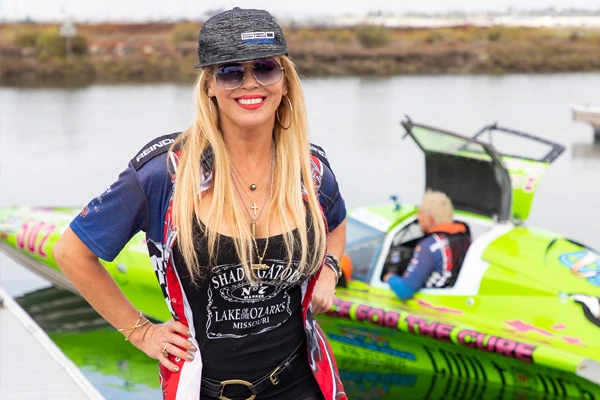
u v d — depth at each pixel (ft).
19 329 16.29
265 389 8.59
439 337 20.31
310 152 8.82
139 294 24.85
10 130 69.36
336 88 108.68
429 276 21.91
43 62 122.01
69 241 8.25
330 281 9.33
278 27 8.21
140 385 20.65
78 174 49.78
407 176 47.88
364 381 21.07
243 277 8.07
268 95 8.07
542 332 19.90
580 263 20.89
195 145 8.05
